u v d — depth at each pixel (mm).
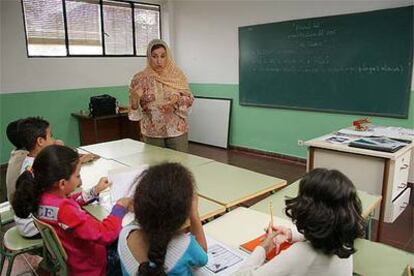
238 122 5445
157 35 6145
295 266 997
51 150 1477
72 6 5027
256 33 4883
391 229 2824
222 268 1242
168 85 2953
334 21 4070
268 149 5133
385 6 3695
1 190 3713
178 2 5930
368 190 2533
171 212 971
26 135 1919
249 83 5145
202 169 2305
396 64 3680
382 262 1381
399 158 2436
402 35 3590
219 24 5375
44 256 1721
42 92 4883
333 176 997
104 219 1525
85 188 1952
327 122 4395
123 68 5730
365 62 3906
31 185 1458
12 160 2014
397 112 3768
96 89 5449
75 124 5289
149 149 2869
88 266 1524
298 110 4652
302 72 4492
